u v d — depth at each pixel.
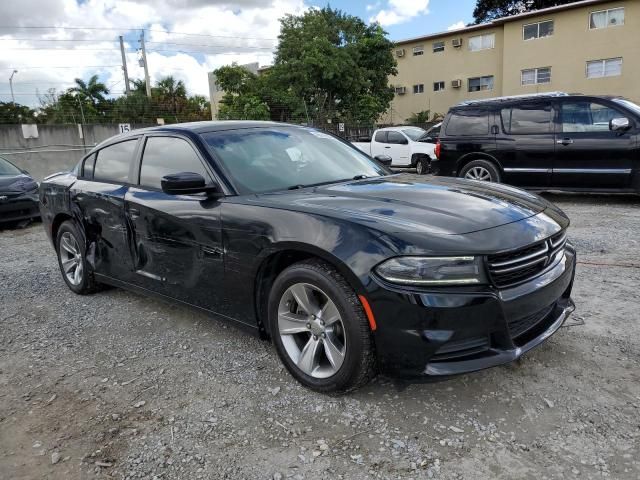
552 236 2.69
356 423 2.50
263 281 2.97
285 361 2.89
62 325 4.01
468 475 2.11
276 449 2.34
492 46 29.75
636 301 3.85
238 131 3.73
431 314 2.29
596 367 2.90
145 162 3.87
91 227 4.30
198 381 3.00
